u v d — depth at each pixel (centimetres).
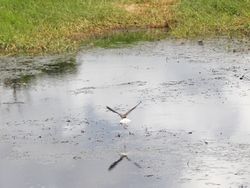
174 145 1927
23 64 3086
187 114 2197
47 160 1886
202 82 2586
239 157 1814
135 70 2852
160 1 4169
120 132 2062
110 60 3089
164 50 3253
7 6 3847
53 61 3130
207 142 1936
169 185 1672
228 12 3916
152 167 1783
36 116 2289
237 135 1988
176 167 1775
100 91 2544
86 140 2016
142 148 1919
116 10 3988
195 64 2895
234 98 2353
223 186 1644
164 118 2167
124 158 1858
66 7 3925
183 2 4072
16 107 2416
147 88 2542
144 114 2219
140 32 3778
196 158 1823
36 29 3631
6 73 2920
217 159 1808
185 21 3831
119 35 3725
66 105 2391
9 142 2045
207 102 2319
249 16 3822
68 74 2852
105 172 1773
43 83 2725
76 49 3359
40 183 1739
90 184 1709
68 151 1939
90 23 3806
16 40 3419
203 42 3403
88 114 2267
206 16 3875
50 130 2130
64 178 1759
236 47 3228
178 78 2675
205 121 2122
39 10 3856
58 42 3425
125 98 2425
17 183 1745
